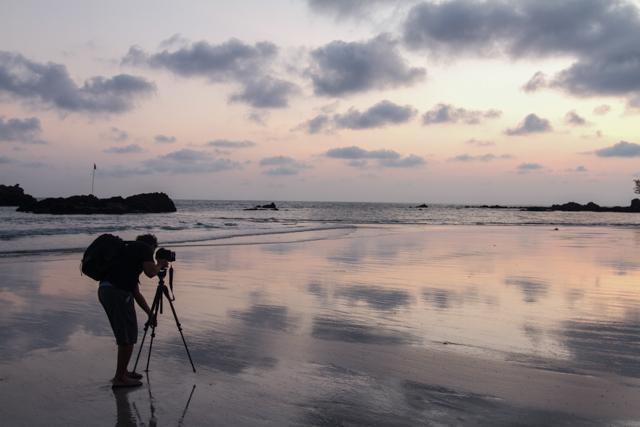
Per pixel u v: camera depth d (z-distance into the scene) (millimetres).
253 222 42938
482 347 5023
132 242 4070
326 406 3459
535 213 104750
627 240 22812
